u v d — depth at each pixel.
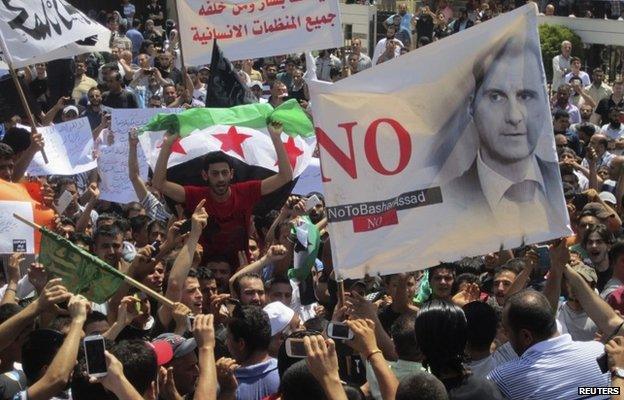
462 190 7.35
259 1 13.04
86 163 12.68
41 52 11.92
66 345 5.94
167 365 6.78
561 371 6.17
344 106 7.30
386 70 7.30
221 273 9.58
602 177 14.60
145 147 11.33
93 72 21.25
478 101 7.33
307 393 5.49
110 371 5.44
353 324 5.88
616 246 8.94
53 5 12.06
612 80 25.84
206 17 13.13
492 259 9.80
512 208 7.37
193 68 19.73
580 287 7.15
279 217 10.47
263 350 6.84
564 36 25.84
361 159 7.32
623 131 17.81
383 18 29.11
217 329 7.83
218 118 10.59
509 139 7.34
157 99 16.84
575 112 20.08
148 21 26.42
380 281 9.40
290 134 10.40
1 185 8.98
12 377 6.60
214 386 5.85
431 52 7.30
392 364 6.69
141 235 10.10
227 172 9.70
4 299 7.93
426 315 5.91
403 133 7.31
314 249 9.71
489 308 6.72
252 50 13.14
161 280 8.32
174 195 9.81
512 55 7.32
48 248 7.30
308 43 13.10
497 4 29.55
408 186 7.33
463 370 5.91
